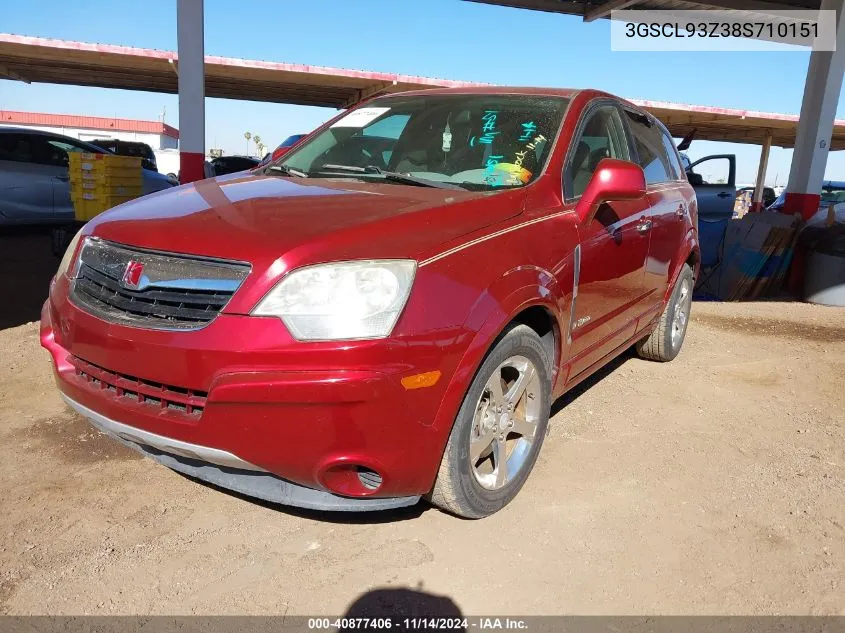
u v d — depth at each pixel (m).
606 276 3.39
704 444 3.62
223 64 14.32
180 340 2.18
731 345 5.88
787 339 6.27
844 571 2.53
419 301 2.22
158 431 2.28
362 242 2.28
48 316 2.78
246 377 2.10
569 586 2.38
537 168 3.16
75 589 2.27
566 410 4.02
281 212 2.52
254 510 2.78
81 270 2.63
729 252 9.58
